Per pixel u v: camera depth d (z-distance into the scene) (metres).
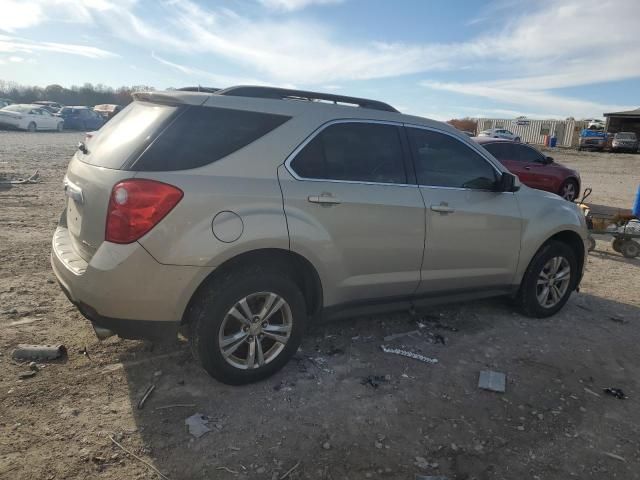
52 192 10.18
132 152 2.97
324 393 3.34
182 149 3.02
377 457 2.78
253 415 3.05
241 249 3.07
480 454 2.85
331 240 3.46
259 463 2.67
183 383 3.33
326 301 3.61
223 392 3.26
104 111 40.28
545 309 4.88
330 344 4.04
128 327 2.98
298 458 2.72
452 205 4.06
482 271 4.38
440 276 4.14
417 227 3.88
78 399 3.09
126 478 2.50
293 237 3.25
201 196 2.96
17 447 2.64
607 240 9.22
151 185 2.86
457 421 3.14
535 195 4.75
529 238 4.57
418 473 2.68
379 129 3.83
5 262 5.46
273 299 3.30
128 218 2.84
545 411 3.31
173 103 3.19
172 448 2.73
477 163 4.37
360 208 3.57
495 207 4.34
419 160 4.00
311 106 3.54
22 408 2.96
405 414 3.17
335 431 2.96
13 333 3.82
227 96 3.28
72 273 3.02
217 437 2.84
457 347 4.15
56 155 17.03
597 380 3.77
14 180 11.34
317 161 3.46
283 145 3.32
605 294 5.86
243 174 3.14
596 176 23.17
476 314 4.90
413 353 3.97
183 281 2.96
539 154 12.76
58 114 34.31
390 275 3.85
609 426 3.20
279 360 3.42
